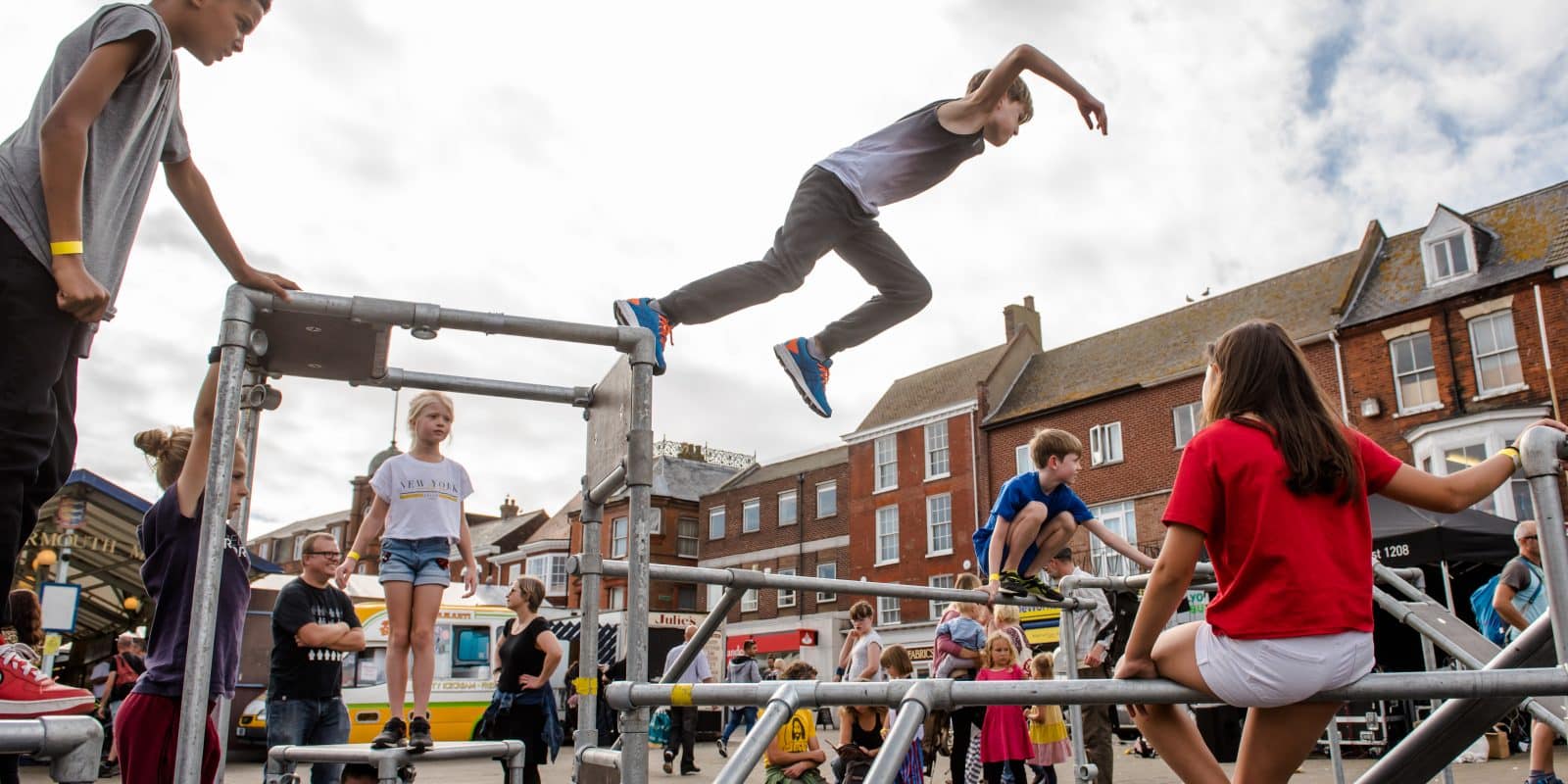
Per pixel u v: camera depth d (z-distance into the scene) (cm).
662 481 3922
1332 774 916
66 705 185
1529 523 568
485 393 294
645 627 240
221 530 206
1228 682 200
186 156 231
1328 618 195
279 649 454
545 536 4366
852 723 606
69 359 196
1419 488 209
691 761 1214
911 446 3020
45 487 192
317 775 455
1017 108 309
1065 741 702
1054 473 475
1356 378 2062
